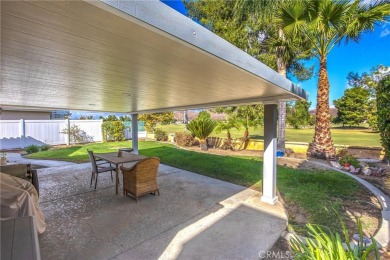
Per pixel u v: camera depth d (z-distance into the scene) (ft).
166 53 6.54
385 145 11.68
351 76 57.06
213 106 19.06
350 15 21.57
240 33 33.94
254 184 18.44
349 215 12.24
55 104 20.72
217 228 10.94
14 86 11.50
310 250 6.04
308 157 27.55
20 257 4.17
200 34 5.71
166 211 12.96
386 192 15.51
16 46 6.04
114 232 10.51
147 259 8.50
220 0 35.35
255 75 8.25
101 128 49.55
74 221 11.60
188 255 8.74
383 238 9.46
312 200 14.55
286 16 21.81
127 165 24.49
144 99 17.17
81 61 7.41
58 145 43.78
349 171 21.24
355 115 58.54
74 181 18.98
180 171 23.09
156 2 4.59
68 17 4.44
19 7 3.99
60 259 8.45
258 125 35.99
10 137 38.93
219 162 26.48
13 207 8.59
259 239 9.93
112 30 5.06
